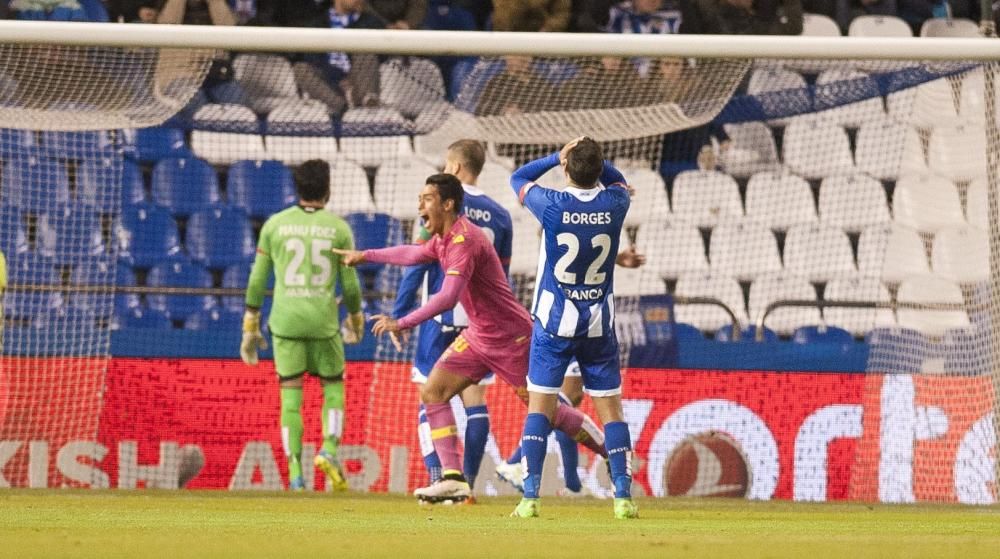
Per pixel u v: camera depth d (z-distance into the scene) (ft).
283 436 125.29
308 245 123.95
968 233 145.18
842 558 56.13
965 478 132.77
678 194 148.25
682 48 115.65
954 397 135.85
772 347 134.10
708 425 132.77
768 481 132.46
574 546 61.00
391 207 148.87
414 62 155.12
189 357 133.08
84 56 137.80
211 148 149.18
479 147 109.40
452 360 100.42
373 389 133.80
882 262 148.56
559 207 83.51
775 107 147.54
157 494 117.50
